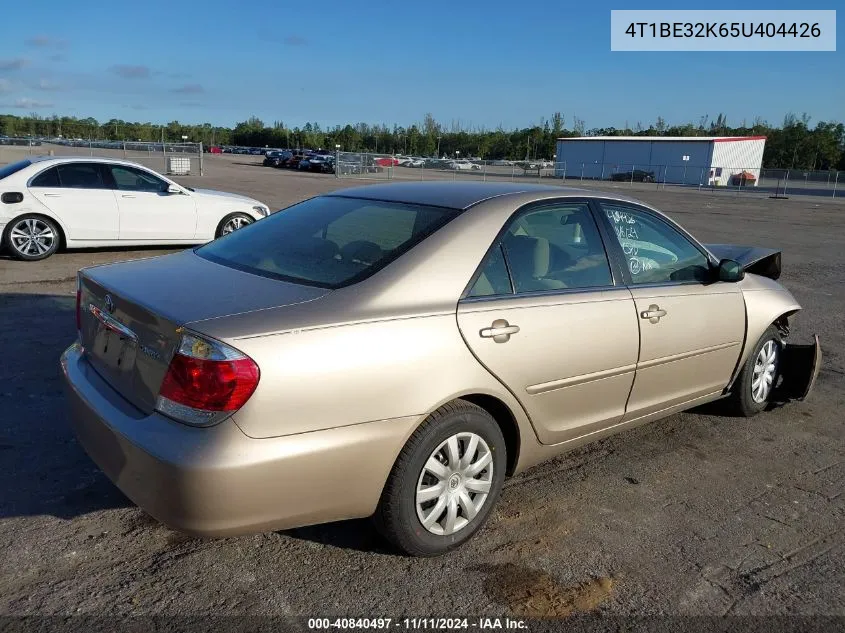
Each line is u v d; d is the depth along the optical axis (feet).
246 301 8.89
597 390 11.71
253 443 8.04
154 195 33.32
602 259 12.10
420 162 163.43
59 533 10.25
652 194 120.98
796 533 11.24
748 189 157.17
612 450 14.24
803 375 16.58
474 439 9.98
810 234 58.65
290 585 9.32
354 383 8.63
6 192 30.01
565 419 11.39
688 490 12.58
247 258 10.91
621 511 11.70
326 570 9.67
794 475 13.38
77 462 12.36
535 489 12.37
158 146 142.82
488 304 10.05
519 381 10.31
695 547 10.69
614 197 12.90
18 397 15.08
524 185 12.34
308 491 8.50
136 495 8.48
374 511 9.37
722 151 189.16
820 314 27.20
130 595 8.98
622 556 10.36
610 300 11.71
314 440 8.41
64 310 22.68
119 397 9.19
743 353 15.06
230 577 9.43
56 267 29.81
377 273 9.53
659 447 14.46
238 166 157.28
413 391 9.10
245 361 7.97
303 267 10.13
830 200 122.01
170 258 11.61
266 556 9.93
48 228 31.19
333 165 148.66
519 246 10.87
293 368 8.22
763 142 198.80
